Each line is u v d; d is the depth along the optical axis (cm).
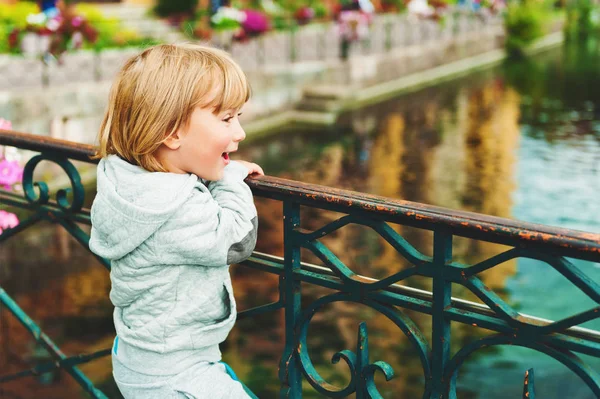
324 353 618
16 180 327
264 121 1600
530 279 775
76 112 1158
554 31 3350
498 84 2136
